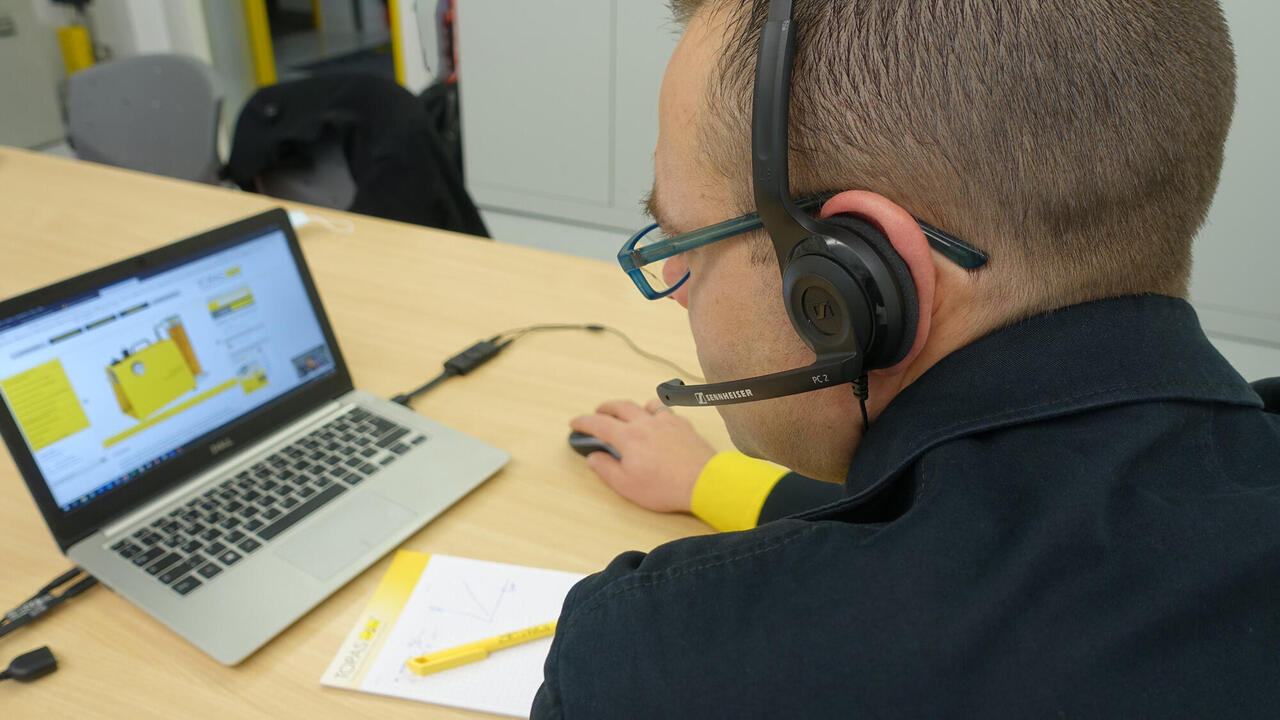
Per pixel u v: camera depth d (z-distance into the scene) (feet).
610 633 1.34
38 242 4.95
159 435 2.81
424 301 4.27
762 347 1.64
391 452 3.06
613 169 10.63
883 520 1.49
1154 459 1.29
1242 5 7.36
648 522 2.86
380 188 6.28
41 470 2.53
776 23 1.35
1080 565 1.17
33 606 2.43
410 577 2.59
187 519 2.71
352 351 3.82
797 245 1.42
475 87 10.96
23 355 2.53
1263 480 1.30
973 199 1.32
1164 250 1.38
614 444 3.02
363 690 2.25
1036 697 1.09
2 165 6.11
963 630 1.14
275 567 2.56
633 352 3.87
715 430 3.27
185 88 8.02
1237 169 7.88
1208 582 1.13
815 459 1.78
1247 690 1.07
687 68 1.56
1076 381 1.35
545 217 11.43
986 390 1.39
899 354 1.44
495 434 3.28
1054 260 1.35
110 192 5.66
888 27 1.29
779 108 1.36
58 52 14.80
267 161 6.75
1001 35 1.24
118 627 2.42
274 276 3.23
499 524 2.82
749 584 1.30
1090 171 1.28
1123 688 1.08
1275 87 7.50
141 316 2.83
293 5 20.30
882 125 1.32
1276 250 8.02
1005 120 1.26
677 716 1.23
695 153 1.56
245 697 2.22
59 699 2.20
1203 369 1.37
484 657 2.35
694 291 1.72
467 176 11.65
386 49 18.85
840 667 1.17
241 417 3.04
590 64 10.11
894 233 1.34
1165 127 1.28
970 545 1.22
